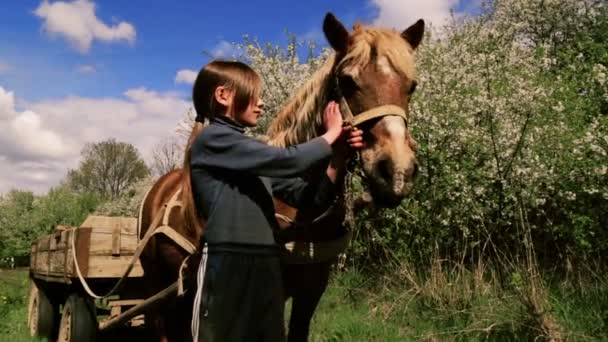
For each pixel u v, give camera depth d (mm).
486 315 4410
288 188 2266
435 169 5379
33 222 19469
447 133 5281
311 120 2660
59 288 5125
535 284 4238
